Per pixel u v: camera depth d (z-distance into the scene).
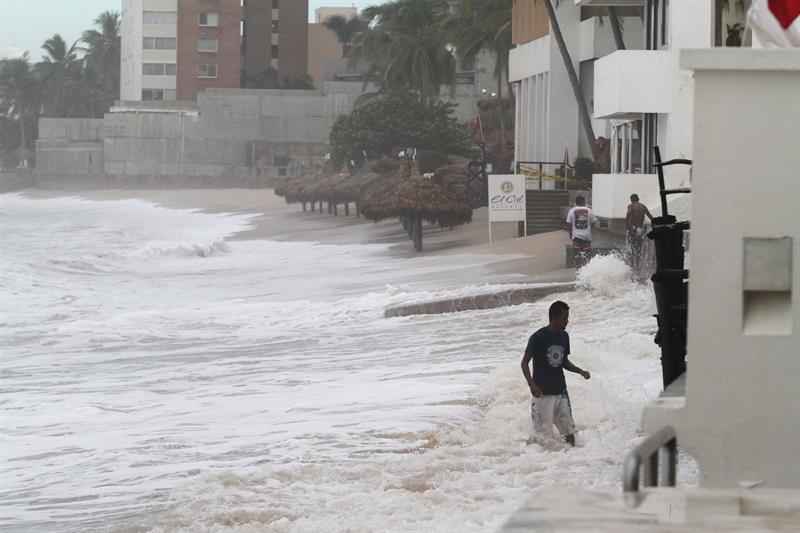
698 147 10.47
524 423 28.34
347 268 104.81
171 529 19.33
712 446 10.55
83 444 30.09
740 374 10.50
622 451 24.83
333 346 52.72
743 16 65.12
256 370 46.00
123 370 49.44
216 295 89.56
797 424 10.42
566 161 118.44
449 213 115.81
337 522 19.08
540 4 129.25
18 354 57.44
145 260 122.81
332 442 27.16
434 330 55.25
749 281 10.45
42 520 20.88
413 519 19.09
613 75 70.38
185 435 30.36
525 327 52.97
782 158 10.41
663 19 72.19
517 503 19.95
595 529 6.02
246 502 21.14
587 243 74.62
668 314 18.89
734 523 6.22
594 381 32.09
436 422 29.17
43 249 162.12
